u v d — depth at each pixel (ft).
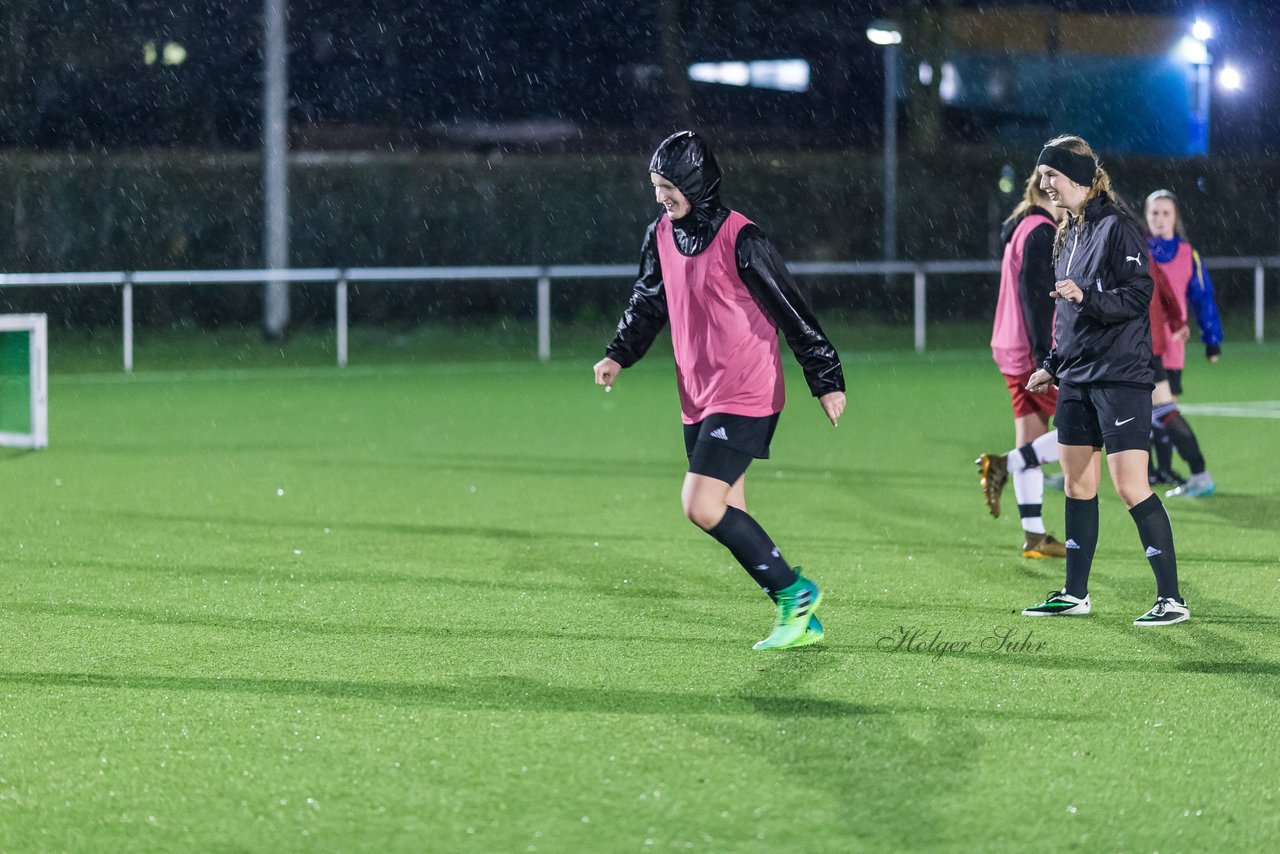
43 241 226.79
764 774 38.45
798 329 49.67
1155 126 331.16
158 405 144.25
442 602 59.77
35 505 84.74
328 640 53.26
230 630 54.85
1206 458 103.91
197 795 37.19
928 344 228.02
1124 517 79.46
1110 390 55.01
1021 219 67.77
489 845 33.96
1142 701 45.27
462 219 249.55
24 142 251.19
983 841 34.09
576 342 229.25
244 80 264.52
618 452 109.40
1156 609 55.98
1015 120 325.21
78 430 123.85
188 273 180.75
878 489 91.56
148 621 56.34
